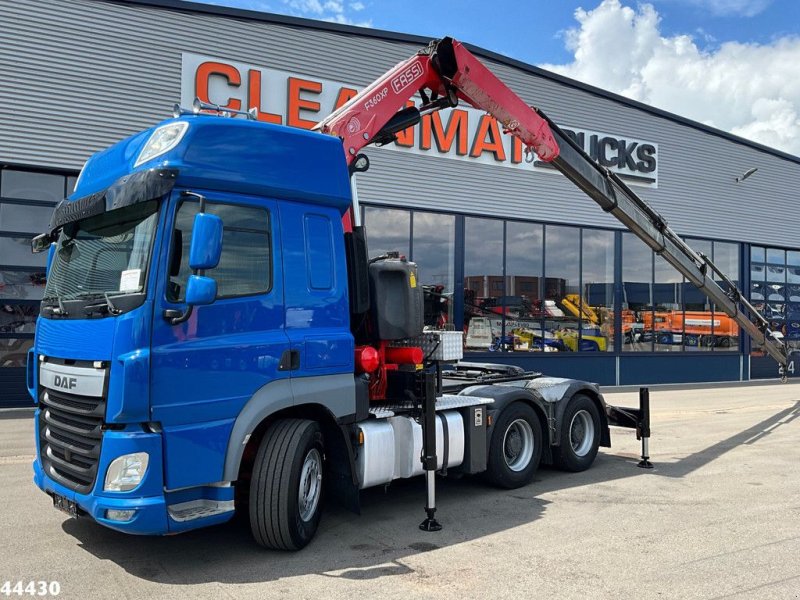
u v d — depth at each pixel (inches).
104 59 517.3
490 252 682.8
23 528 218.1
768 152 904.3
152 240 170.4
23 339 498.3
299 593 166.6
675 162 818.8
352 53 612.7
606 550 200.1
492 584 172.9
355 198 244.8
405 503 256.7
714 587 171.0
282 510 188.2
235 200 187.3
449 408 251.9
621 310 765.3
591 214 744.3
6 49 487.8
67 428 179.8
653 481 294.4
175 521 167.9
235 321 183.0
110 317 169.9
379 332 230.7
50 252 217.2
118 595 164.9
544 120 312.8
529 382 317.1
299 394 195.9
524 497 265.4
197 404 173.2
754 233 891.4
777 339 516.4
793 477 302.0
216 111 211.8
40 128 496.7
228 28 559.2
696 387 772.0
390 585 172.1
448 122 658.2
